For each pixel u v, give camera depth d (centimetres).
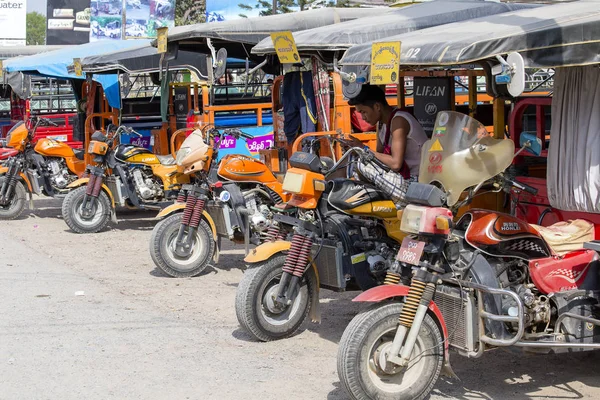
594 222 510
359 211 545
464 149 468
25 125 1189
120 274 820
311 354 564
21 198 1196
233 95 1488
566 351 464
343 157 536
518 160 587
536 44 425
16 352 569
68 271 832
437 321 456
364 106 618
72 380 513
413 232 438
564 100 511
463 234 466
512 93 411
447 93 696
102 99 1325
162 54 1006
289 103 899
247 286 577
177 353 566
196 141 767
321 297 728
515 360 548
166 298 721
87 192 1049
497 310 451
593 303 466
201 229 796
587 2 546
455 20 815
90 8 3172
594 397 479
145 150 1068
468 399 477
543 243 470
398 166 581
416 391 452
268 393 489
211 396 484
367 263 564
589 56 412
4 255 916
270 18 973
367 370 440
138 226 1134
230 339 599
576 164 505
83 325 634
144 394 488
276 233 608
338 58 765
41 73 1316
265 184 785
